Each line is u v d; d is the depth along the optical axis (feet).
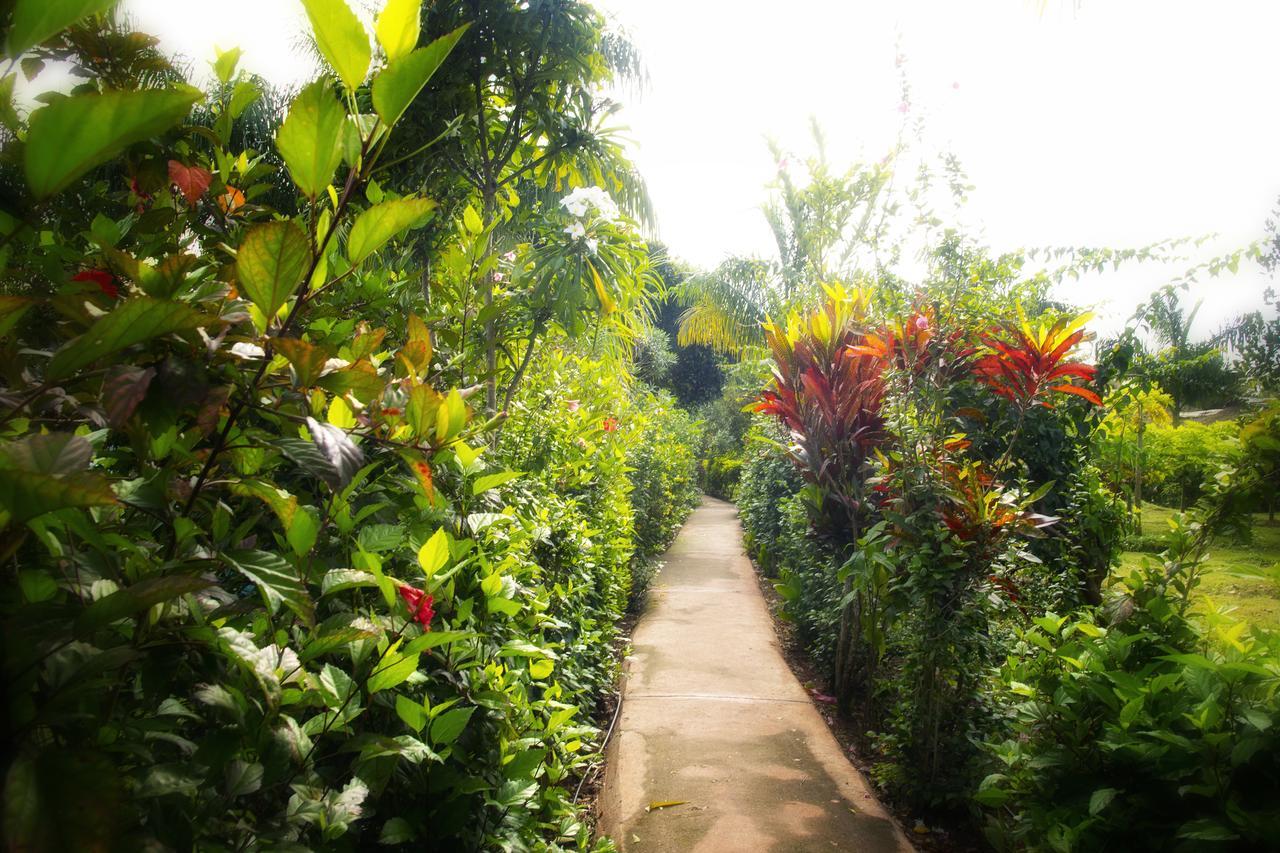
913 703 10.64
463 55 11.73
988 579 10.37
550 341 15.40
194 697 3.38
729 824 9.89
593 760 11.66
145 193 5.41
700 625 19.70
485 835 5.67
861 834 9.75
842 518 14.58
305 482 6.00
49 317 4.04
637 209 19.49
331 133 2.94
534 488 11.37
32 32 2.13
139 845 2.56
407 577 5.95
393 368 5.02
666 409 42.86
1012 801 7.39
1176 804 5.72
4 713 2.34
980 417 13.08
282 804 3.97
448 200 12.94
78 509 2.88
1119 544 14.93
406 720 4.72
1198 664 5.54
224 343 3.28
